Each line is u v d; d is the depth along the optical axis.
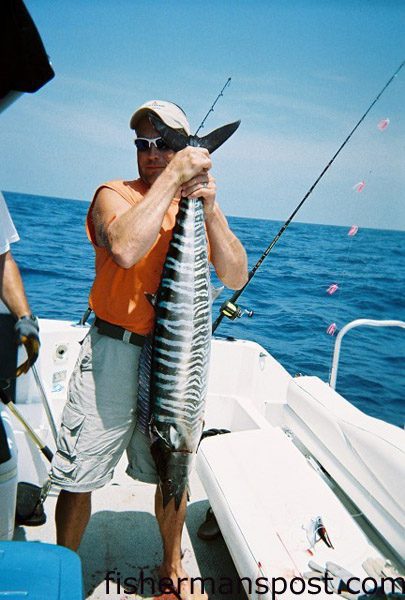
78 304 11.25
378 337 9.90
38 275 14.38
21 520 2.66
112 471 2.16
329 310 12.12
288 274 17.80
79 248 21.67
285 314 11.37
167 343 1.85
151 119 1.86
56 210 47.62
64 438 2.09
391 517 2.12
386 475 2.14
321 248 30.36
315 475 2.38
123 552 2.54
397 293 15.32
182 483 1.91
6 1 1.07
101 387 2.04
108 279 2.02
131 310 2.00
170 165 1.75
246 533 1.99
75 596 1.05
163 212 1.73
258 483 2.29
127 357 2.04
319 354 8.49
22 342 1.91
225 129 1.92
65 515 2.13
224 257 2.08
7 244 2.04
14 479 2.06
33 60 1.16
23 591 1.05
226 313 2.72
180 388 1.86
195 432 1.92
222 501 2.19
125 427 2.10
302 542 1.96
